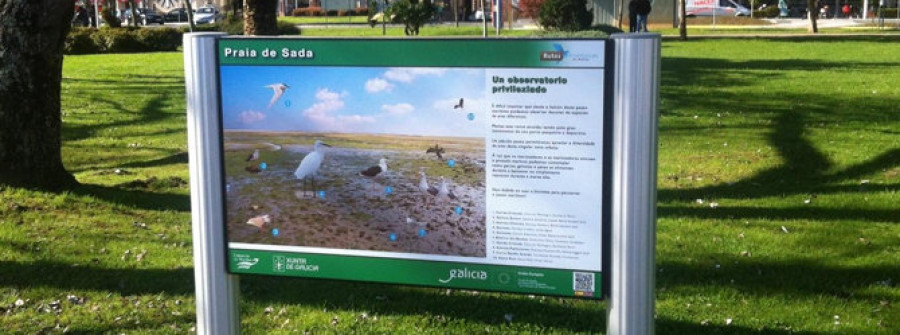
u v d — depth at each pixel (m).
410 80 3.38
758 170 9.52
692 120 13.02
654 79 3.09
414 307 5.25
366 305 5.28
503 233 3.38
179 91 17.11
